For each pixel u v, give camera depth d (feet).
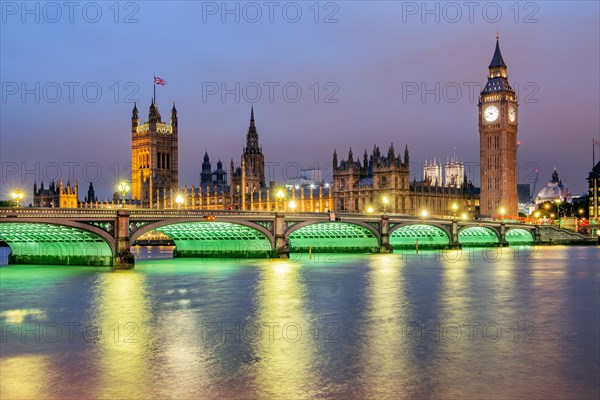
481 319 247.70
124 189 472.03
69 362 183.93
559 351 196.13
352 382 165.48
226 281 372.79
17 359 187.42
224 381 166.40
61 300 296.71
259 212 529.45
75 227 411.13
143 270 440.45
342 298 303.89
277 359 186.60
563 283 365.81
